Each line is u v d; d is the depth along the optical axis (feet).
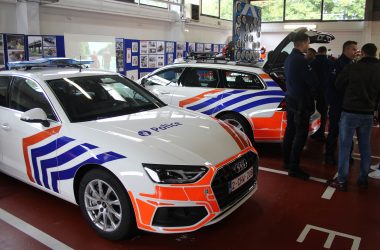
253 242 10.09
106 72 13.79
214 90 18.40
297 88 14.16
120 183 9.28
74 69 13.61
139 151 9.23
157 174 8.83
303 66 13.93
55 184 10.91
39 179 11.43
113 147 9.52
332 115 16.42
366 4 52.01
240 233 10.55
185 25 47.60
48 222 11.14
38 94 11.69
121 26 38.88
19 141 11.86
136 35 41.14
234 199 9.96
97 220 10.19
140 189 8.89
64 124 10.70
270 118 17.06
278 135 17.13
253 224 11.07
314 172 15.89
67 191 10.61
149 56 38.24
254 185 11.13
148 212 8.89
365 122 13.37
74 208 12.08
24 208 12.06
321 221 11.32
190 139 10.14
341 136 13.67
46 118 10.85
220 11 57.26
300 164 16.99
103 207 9.97
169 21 45.55
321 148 19.77
